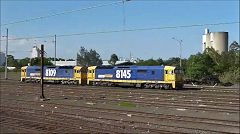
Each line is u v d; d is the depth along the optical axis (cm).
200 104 2503
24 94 3434
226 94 3136
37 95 3350
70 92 3578
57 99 3016
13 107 2403
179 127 1599
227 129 1578
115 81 4431
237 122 1681
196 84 4928
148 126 1686
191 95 3089
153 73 4050
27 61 11519
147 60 7025
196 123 1719
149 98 2917
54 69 5197
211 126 1650
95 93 3412
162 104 2478
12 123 1756
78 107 2366
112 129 1619
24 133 1525
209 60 5044
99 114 2098
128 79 4284
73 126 1631
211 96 2989
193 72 4966
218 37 7731
